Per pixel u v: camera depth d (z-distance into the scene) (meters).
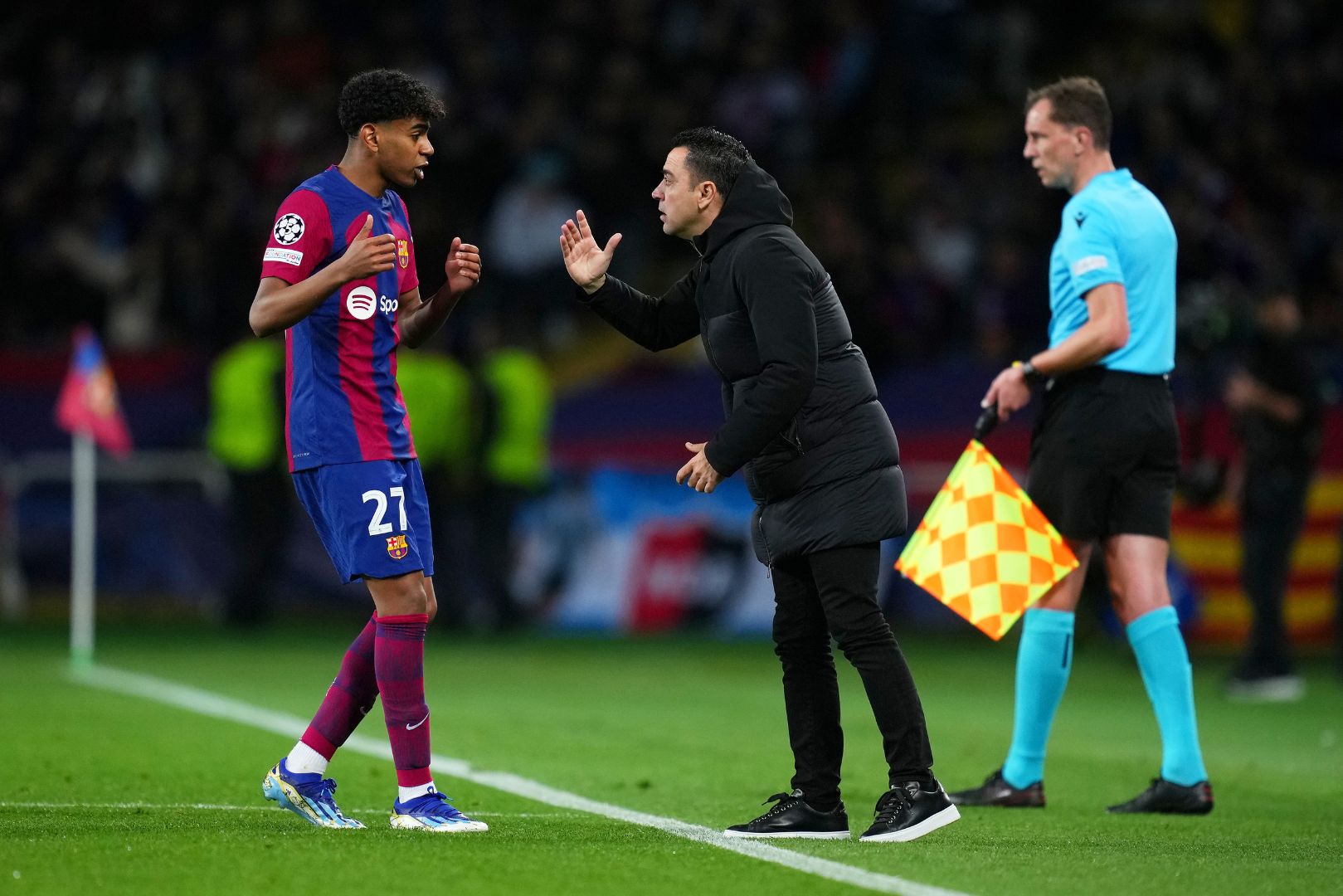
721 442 17.66
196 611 52.41
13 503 52.22
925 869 16.52
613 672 40.12
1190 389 46.59
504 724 29.88
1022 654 22.33
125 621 51.12
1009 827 20.16
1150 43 70.44
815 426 18.20
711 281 18.41
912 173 63.72
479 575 51.06
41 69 65.06
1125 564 22.16
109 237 61.94
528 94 64.25
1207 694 37.91
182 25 66.62
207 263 58.16
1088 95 22.39
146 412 53.31
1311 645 48.62
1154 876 16.47
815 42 66.50
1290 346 36.59
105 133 63.25
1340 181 65.94
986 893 15.38
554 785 22.69
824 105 65.25
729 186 18.30
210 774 22.72
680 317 19.72
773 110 63.41
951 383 52.81
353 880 15.27
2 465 52.25
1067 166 22.52
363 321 18.02
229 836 17.48
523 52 65.81
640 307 19.62
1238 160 64.25
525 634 50.59
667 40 66.12
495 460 49.78
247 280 54.69
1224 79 68.06
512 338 55.19
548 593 51.81
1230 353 46.78
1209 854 18.06
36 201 61.72
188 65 65.12
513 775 23.61
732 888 15.34
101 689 33.44
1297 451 36.97
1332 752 28.64
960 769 25.86
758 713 32.44
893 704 18.23
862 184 61.53
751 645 47.75
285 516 50.00
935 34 66.75
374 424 18.14
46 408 53.03
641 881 15.57
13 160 63.66
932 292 58.19
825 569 18.23
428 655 43.94
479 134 60.94
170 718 28.98
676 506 52.12
